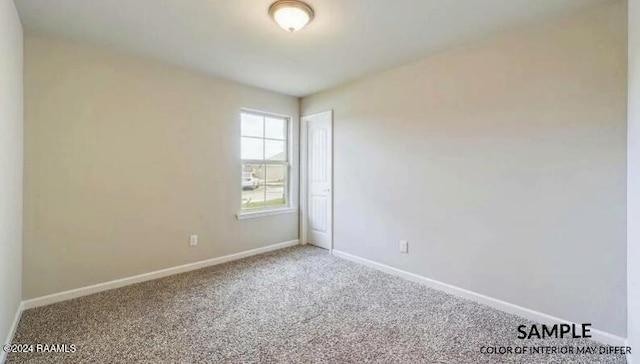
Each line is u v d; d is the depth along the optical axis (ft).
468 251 8.77
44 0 6.55
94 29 7.86
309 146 14.46
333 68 10.61
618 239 6.40
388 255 10.89
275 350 6.27
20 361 5.84
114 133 9.31
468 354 6.17
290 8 6.62
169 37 8.31
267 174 13.82
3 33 5.82
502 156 8.04
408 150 10.20
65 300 8.48
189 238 11.05
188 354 6.11
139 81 9.76
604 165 6.54
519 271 7.80
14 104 6.86
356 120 11.91
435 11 6.93
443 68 9.22
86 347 6.30
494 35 8.05
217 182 11.78
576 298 6.94
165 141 10.38
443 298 8.82
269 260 12.29
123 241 9.55
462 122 8.81
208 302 8.45
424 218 9.81
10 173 6.53
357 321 7.47
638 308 5.20
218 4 6.72
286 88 12.98
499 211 8.13
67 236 8.55
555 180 7.20
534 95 7.47
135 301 8.47
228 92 12.00
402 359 6.00
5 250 6.15
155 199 10.20
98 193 9.06
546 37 7.29
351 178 12.14
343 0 6.52
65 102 8.45
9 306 6.52
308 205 14.62
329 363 5.86
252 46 8.87
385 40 8.43
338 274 10.72
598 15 6.57
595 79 6.63
